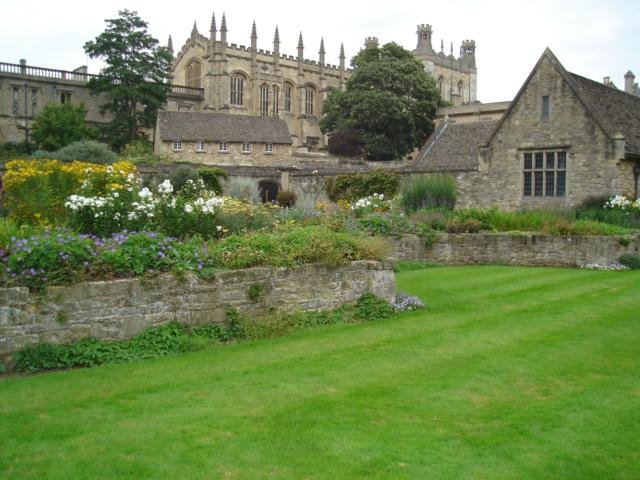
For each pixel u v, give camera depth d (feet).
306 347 29.86
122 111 192.65
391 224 63.00
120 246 30.30
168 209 48.60
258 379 24.89
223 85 255.70
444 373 26.04
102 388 23.47
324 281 35.68
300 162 177.58
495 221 69.67
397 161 176.55
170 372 25.57
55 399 22.26
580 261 60.23
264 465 17.62
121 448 18.43
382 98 192.24
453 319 36.42
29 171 56.44
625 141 83.25
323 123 221.46
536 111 90.27
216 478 16.83
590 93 88.63
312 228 41.32
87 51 190.39
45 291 26.32
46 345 26.21
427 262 62.69
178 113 173.27
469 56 365.40
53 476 16.71
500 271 56.80
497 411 21.91
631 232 64.18
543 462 18.17
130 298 28.50
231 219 56.03
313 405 22.15
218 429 19.92
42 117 170.60
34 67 197.36
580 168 86.28
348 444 19.04
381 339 31.55
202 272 30.86
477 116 215.92
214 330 30.86
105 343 27.66
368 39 310.04
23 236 29.14
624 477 17.43
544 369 26.71
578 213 78.18
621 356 28.71
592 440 19.67
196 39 269.64
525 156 91.97
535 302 41.52
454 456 18.43
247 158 172.24
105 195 54.75
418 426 20.52
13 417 20.56
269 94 273.13
